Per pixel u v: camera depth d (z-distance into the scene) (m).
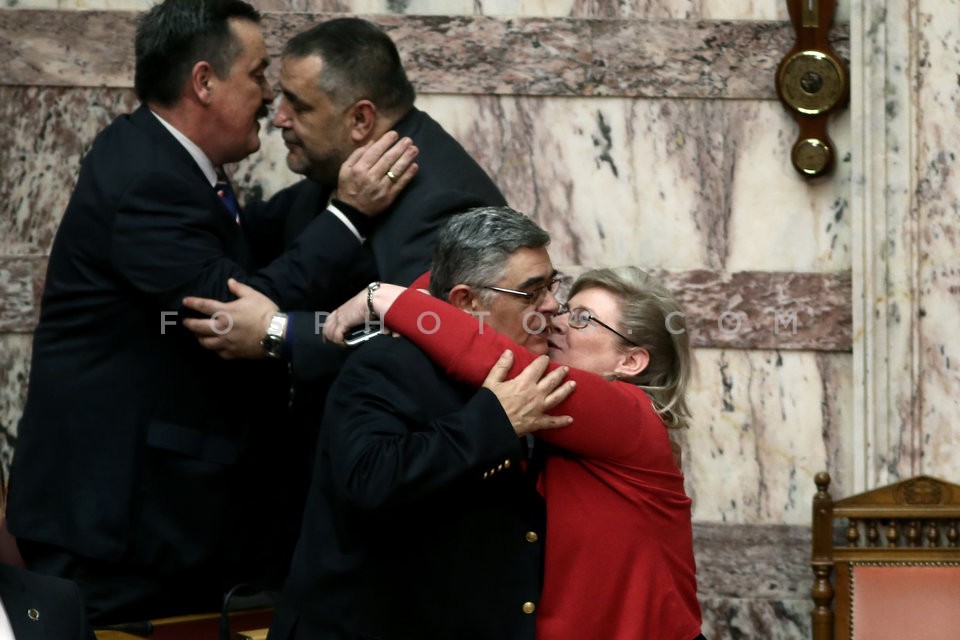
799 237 16.50
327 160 13.73
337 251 13.06
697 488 16.72
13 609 9.05
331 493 10.55
